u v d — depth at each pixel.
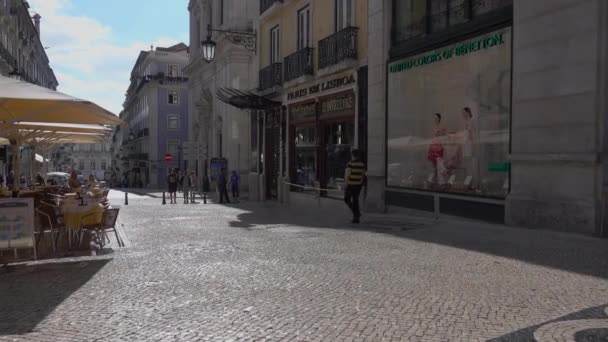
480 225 10.53
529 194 9.77
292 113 20.25
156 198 29.72
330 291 5.71
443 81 12.39
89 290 6.06
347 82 16.12
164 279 6.51
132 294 5.83
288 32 20.67
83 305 5.43
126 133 93.44
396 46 14.12
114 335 4.46
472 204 11.40
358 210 12.03
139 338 4.37
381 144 14.57
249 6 30.66
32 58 54.00
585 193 8.69
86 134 14.28
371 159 14.91
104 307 5.34
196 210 17.58
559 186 9.16
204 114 39.38
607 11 8.45
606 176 8.45
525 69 9.84
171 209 18.16
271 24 22.44
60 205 9.46
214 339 4.30
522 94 9.91
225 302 5.40
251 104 21.23
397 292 5.57
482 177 11.20
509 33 10.47
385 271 6.59
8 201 7.90
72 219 8.86
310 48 18.22
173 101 65.19
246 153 30.03
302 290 5.79
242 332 4.46
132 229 11.68
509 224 10.15
